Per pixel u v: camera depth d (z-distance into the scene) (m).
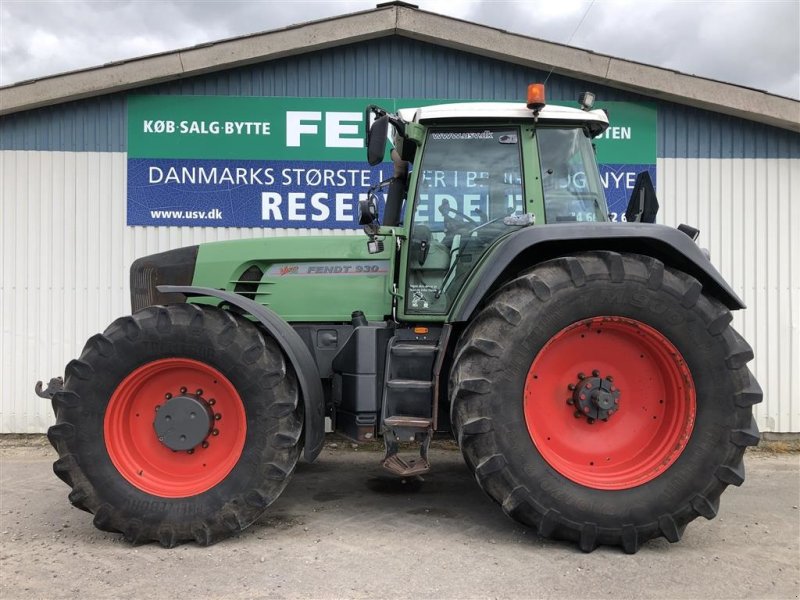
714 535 3.22
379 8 5.57
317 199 5.85
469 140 3.51
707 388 2.93
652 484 2.91
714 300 3.02
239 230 5.85
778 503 3.84
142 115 5.77
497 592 2.52
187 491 3.02
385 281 3.72
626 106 5.85
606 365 3.12
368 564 2.79
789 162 5.86
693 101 5.71
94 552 2.95
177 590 2.54
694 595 2.52
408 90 5.82
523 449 2.89
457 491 4.05
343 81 5.82
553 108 3.49
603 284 2.93
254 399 3.02
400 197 4.13
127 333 3.05
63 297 5.79
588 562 2.83
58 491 4.05
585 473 3.00
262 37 5.59
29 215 5.79
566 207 3.47
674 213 5.88
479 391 2.88
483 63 5.83
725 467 2.90
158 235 5.82
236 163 5.82
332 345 3.75
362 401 3.35
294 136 5.82
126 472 3.03
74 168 5.78
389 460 3.16
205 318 3.06
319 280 3.78
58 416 3.04
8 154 5.78
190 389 3.16
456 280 3.47
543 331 2.92
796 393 5.81
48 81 5.57
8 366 5.79
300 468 4.70
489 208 3.49
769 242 5.86
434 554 2.92
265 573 2.70
